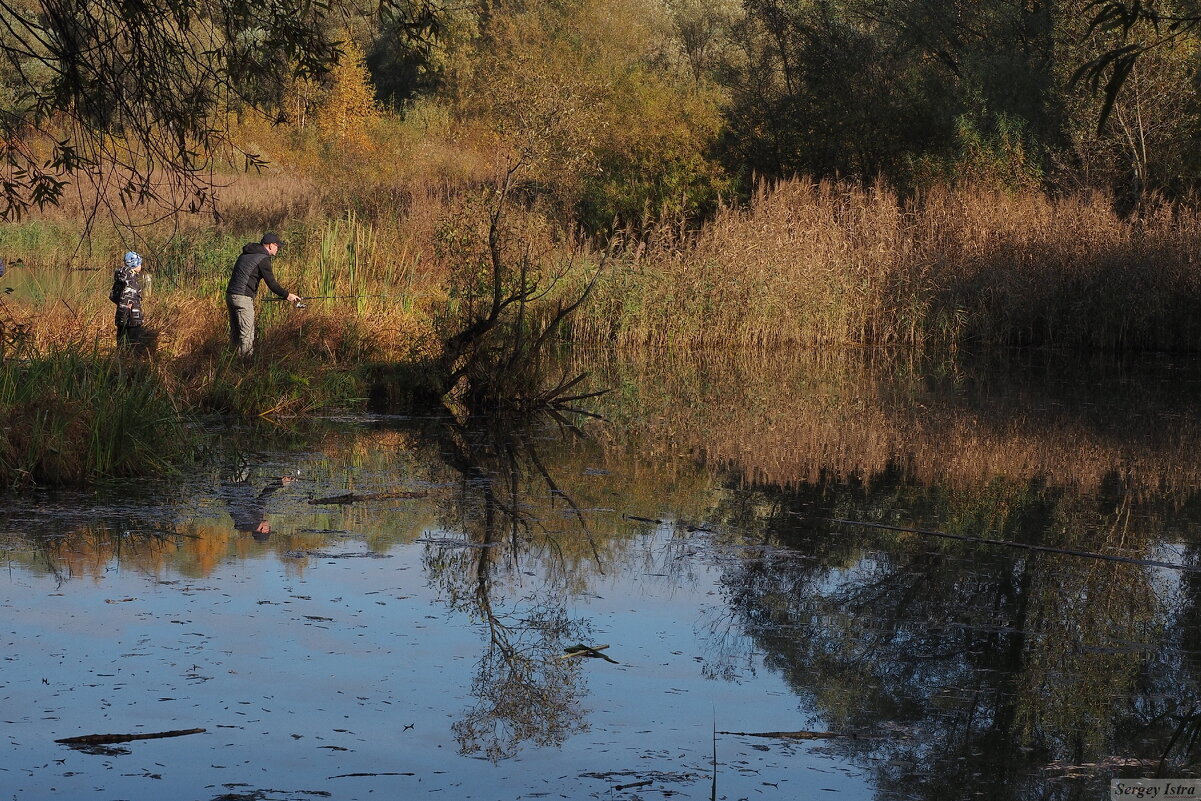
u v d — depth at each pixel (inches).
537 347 937.5
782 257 1405.0
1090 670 352.5
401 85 3297.2
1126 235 1437.0
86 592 400.2
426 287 1236.5
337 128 2303.2
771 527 528.4
